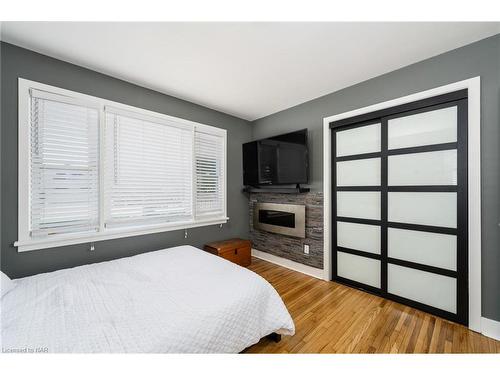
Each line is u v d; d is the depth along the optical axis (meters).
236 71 2.25
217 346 1.19
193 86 2.57
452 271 1.91
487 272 1.71
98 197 2.23
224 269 1.87
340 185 2.74
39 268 1.92
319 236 2.86
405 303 2.18
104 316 1.20
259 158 3.41
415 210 2.12
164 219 2.82
